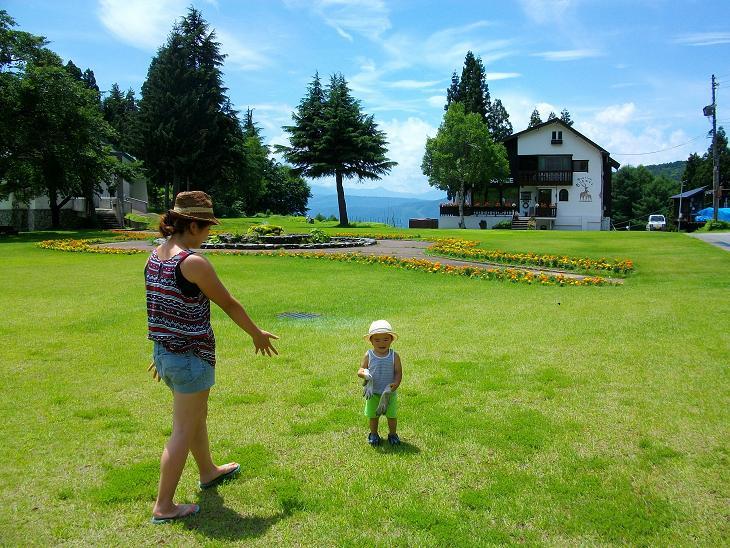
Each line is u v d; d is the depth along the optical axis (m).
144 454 3.85
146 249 20.73
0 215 38.12
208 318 3.20
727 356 6.10
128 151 47.12
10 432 4.20
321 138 43.50
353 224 45.28
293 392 5.11
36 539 2.85
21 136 29.11
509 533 2.91
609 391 5.05
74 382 5.40
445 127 47.78
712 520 3.02
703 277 13.56
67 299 10.06
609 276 14.23
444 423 4.35
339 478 3.49
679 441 3.99
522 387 5.18
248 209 72.50
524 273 13.43
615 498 3.24
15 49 29.55
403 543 2.82
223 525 2.99
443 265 15.08
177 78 43.38
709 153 80.69
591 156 50.56
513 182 51.88
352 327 7.84
